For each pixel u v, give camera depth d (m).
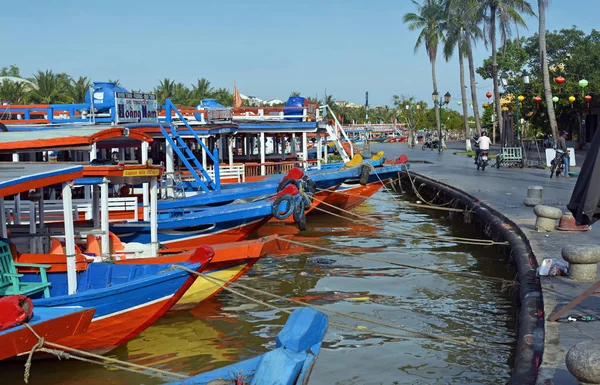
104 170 12.64
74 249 11.68
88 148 13.30
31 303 8.95
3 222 12.01
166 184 21.58
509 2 47.97
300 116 28.97
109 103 21.88
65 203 11.24
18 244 13.28
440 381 9.91
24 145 12.68
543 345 8.27
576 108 49.75
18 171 10.75
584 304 9.92
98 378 10.26
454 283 15.70
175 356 11.20
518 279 13.16
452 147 73.38
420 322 12.75
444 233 23.23
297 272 17.02
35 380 10.17
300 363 6.55
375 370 10.39
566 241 14.70
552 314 9.25
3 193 9.79
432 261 18.38
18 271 11.46
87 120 22.48
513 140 38.69
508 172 34.88
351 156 32.69
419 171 37.09
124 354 11.33
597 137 8.30
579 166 35.19
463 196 24.69
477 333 12.04
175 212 18.91
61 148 13.05
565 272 11.70
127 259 12.94
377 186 28.06
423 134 103.75
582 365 6.37
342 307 13.84
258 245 13.41
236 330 12.43
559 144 30.64
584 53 49.03
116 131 14.07
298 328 6.89
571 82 47.22
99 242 13.55
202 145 22.33
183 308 13.48
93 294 10.43
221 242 18.25
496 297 14.38
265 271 17.19
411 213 29.22
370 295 14.76
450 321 12.77
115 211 18.23
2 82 66.81
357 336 11.95
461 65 59.59
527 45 53.28
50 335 9.02
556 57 52.31
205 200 20.58
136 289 10.89
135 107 20.70
